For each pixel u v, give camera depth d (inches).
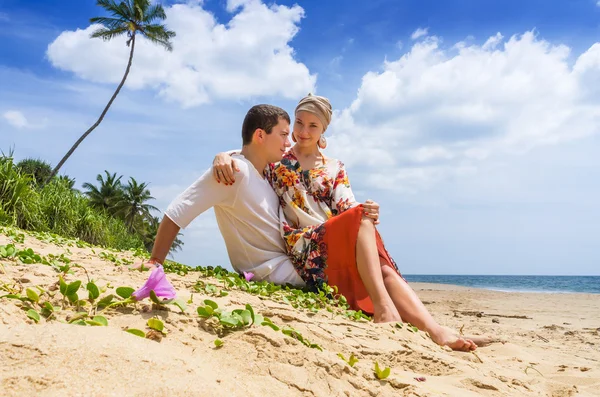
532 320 329.7
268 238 142.4
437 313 370.0
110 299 77.1
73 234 541.3
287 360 67.6
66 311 73.9
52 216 515.8
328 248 134.1
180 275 139.1
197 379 49.5
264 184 143.9
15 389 42.3
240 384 56.1
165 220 131.6
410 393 71.9
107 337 54.0
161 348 57.0
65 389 42.8
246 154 144.8
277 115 141.3
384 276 131.1
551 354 169.5
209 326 75.9
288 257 144.5
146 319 73.2
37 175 1037.2
